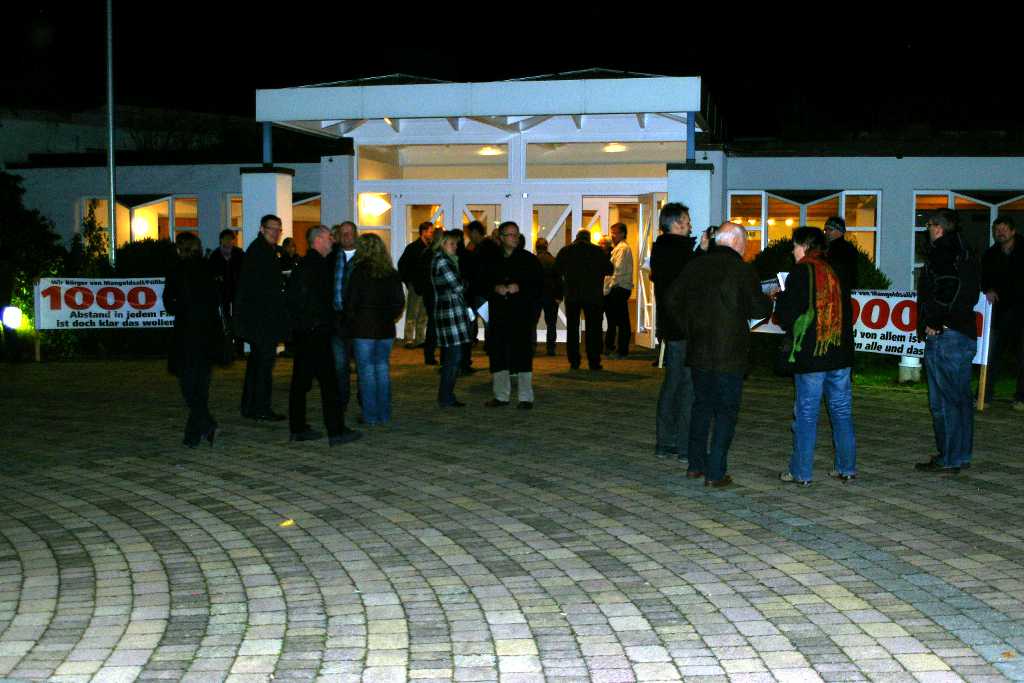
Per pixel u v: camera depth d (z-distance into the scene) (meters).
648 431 10.40
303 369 9.88
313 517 7.37
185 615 5.46
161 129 32.38
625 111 15.74
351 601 5.65
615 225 16.73
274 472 8.77
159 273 17.75
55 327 16.69
